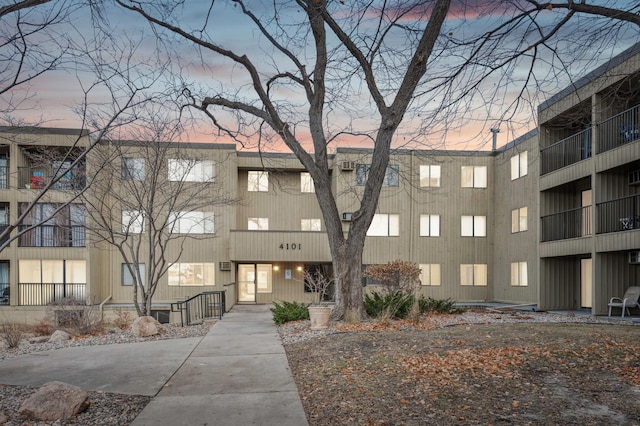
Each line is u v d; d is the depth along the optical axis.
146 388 6.64
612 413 5.25
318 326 11.78
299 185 25.67
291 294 25.06
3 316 21.42
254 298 24.98
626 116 15.83
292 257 23.23
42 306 21.53
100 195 17.23
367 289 23.72
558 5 6.43
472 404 5.66
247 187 25.36
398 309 13.74
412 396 6.01
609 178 16.17
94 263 22.19
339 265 12.86
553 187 18.80
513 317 15.12
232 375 7.37
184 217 23.38
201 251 23.41
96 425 5.13
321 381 6.91
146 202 17.12
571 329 10.80
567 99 17.22
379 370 7.28
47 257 21.80
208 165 23.28
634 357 7.47
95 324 14.04
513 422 5.06
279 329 12.67
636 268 16.20
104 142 15.30
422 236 24.81
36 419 5.29
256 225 25.25
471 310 17.80
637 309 16.16
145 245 22.89
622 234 14.73
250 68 11.59
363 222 12.73
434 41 9.54
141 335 11.71
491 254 25.11
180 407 5.73
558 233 19.23
